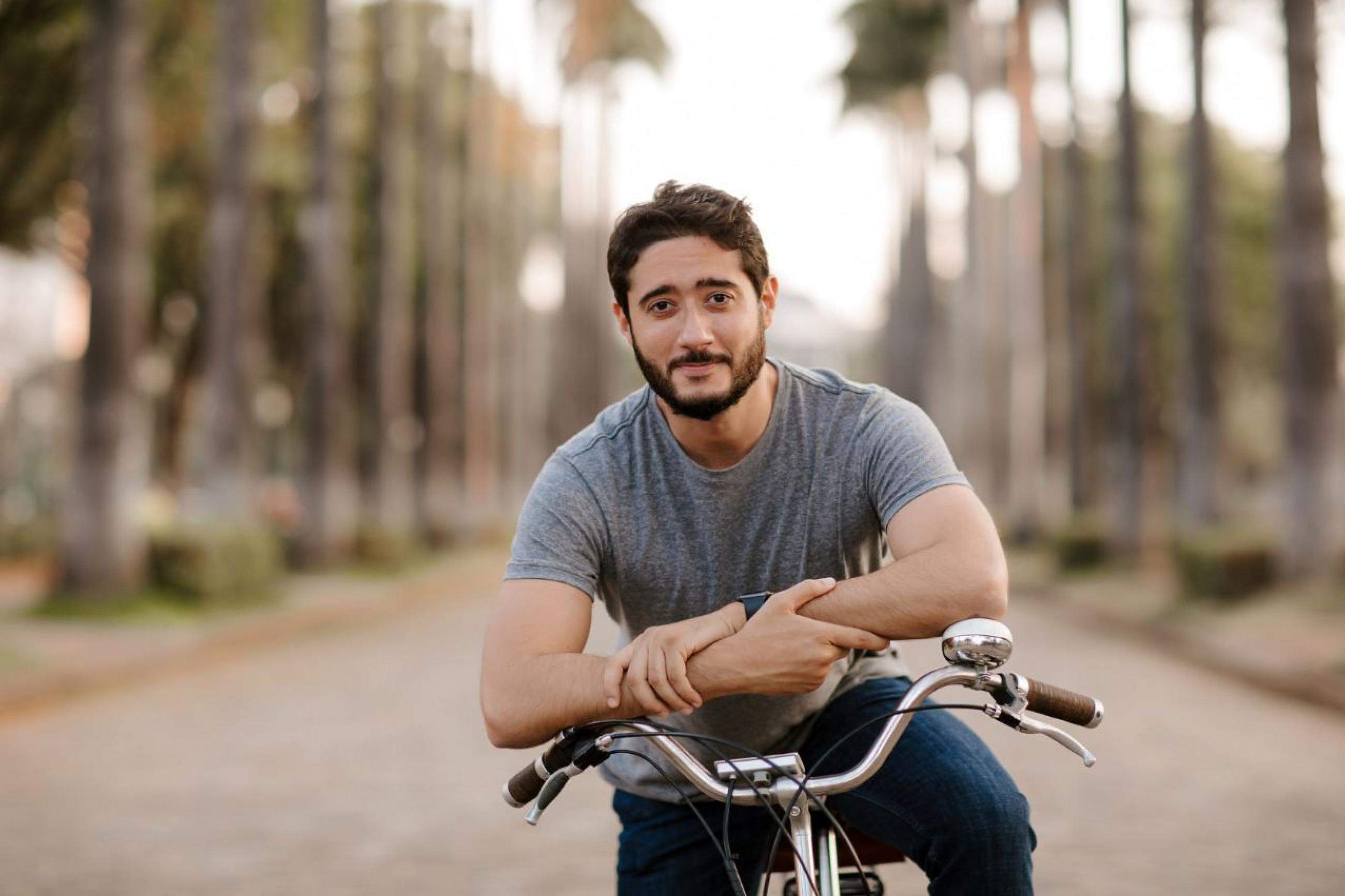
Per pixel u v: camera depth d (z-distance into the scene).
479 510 37.25
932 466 2.31
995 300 37.34
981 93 36.34
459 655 13.97
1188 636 14.29
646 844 2.58
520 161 49.66
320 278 22.67
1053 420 31.11
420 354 33.91
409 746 8.62
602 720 2.12
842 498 2.39
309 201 22.77
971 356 37.34
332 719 9.70
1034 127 31.31
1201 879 5.38
